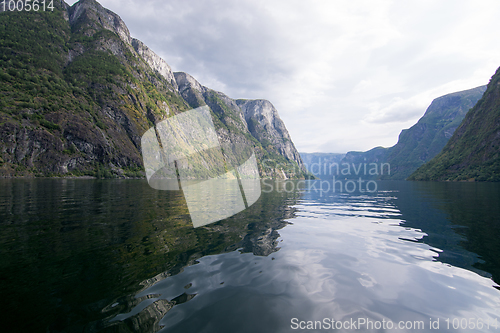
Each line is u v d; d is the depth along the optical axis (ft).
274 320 7.57
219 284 10.37
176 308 8.25
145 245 15.65
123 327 6.95
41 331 6.52
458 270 12.71
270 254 14.84
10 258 12.59
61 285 9.55
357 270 12.53
